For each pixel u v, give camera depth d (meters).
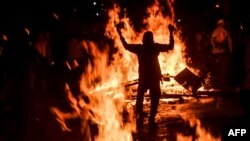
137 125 10.62
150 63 10.81
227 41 14.26
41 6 18.84
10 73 10.70
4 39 11.00
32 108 10.54
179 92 14.47
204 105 13.04
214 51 14.70
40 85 11.90
